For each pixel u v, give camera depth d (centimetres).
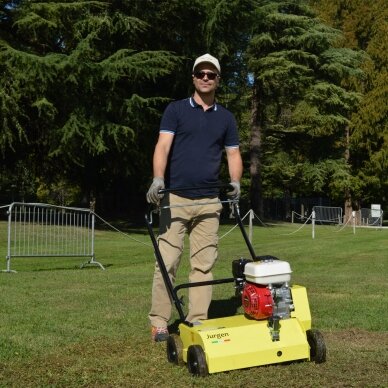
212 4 2594
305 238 2277
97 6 2359
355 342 561
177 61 2648
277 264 470
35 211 1641
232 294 820
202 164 553
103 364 489
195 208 555
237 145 573
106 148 2308
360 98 3562
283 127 3941
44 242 1658
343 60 3469
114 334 589
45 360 500
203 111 555
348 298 815
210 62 544
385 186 3962
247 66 3397
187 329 477
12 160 2908
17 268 1241
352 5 3972
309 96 3438
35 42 2506
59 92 2306
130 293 852
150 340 565
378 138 3844
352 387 431
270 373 460
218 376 453
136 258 1491
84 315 685
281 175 4338
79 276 1069
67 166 3020
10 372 466
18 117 2391
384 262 1362
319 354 480
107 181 3256
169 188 542
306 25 3406
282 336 472
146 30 2555
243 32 2902
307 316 505
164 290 557
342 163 3734
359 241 2094
